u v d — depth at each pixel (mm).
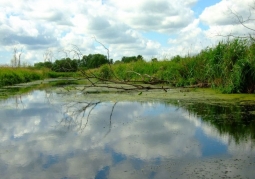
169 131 3857
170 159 2785
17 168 2607
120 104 6488
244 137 3484
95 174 2453
